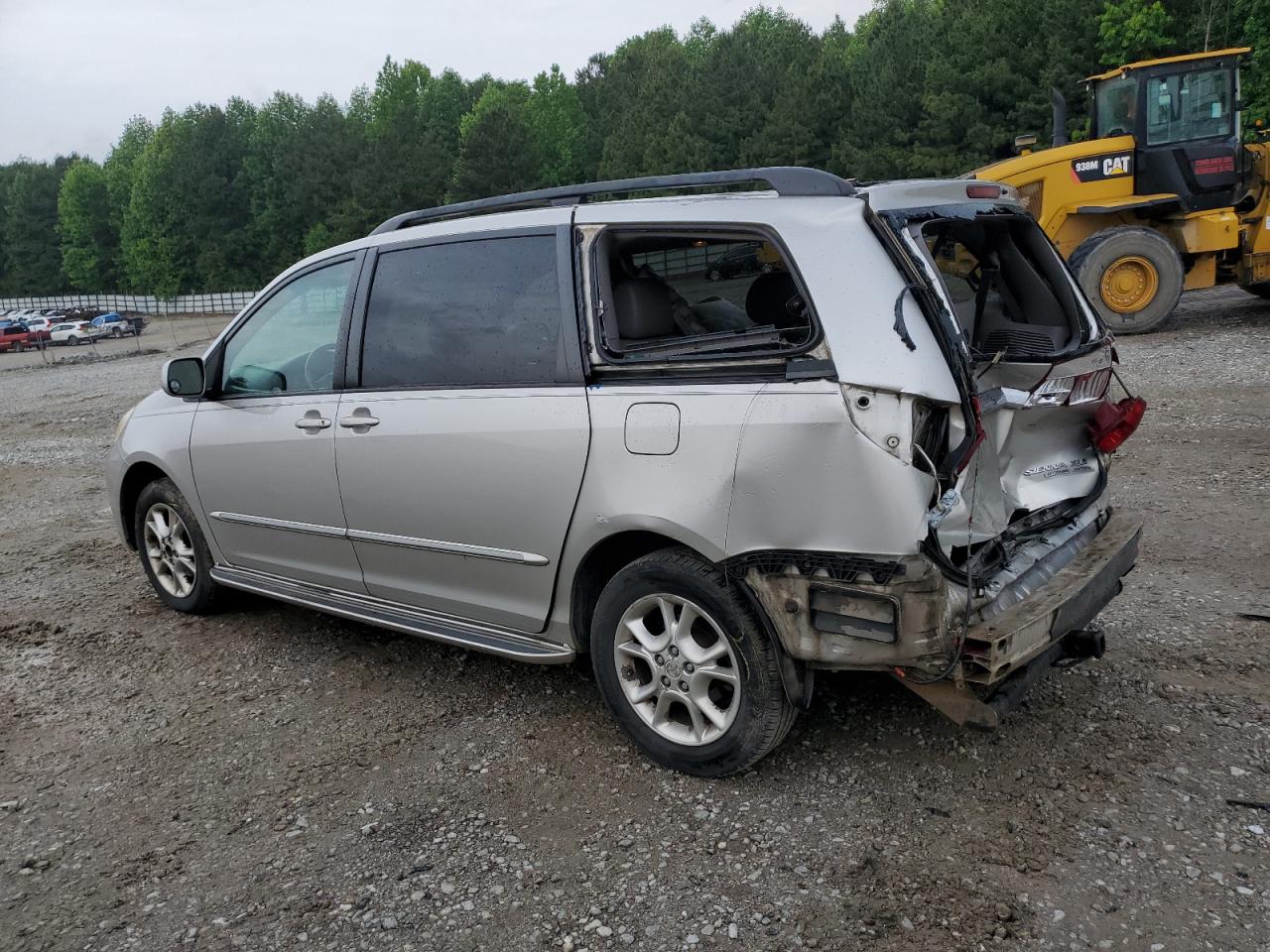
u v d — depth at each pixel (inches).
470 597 151.2
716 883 110.7
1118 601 182.4
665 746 132.5
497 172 2544.3
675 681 130.0
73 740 155.5
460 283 147.9
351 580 168.9
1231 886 104.5
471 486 142.8
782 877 110.9
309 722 156.3
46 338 1914.4
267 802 133.4
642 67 3440.0
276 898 112.9
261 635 195.6
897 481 107.6
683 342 125.5
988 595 115.2
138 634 201.5
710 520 119.4
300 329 171.0
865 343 110.2
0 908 114.1
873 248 115.3
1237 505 230.8
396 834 124.0
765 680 121.5
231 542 189.8
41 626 209.6
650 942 102.1
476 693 162.6
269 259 3351.4
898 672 115.0
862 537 110.3
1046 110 1540.4
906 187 125.3
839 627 114.3
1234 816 116.1
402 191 2787.9
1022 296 148.6
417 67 3951.8
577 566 135.2
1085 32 1494.8
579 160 3144.7
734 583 121.5
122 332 2041.1
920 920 102.5
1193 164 466.9
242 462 178.5
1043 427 135.0
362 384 158.2
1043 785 124.9
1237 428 296.5
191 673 178.9
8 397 812.0
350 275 163.5
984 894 105.7
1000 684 115.7
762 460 114.9
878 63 1987.0
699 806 125.3
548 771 136.5
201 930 108.3
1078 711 142.6
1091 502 141.9
